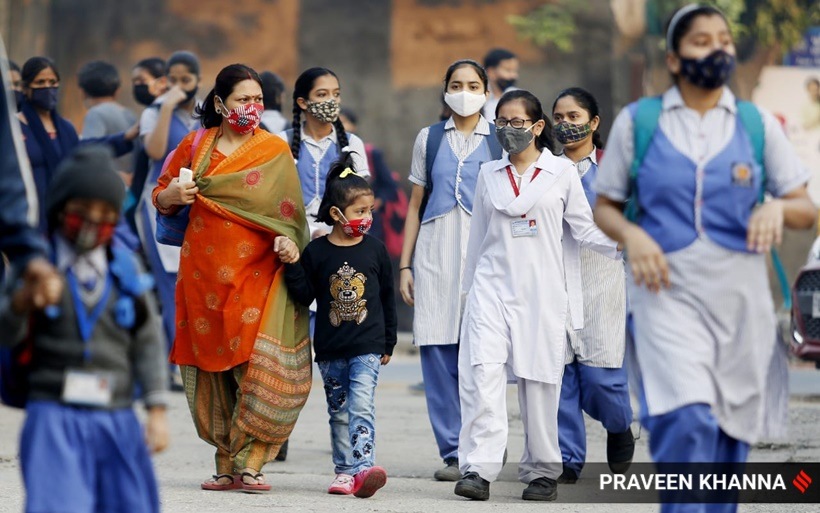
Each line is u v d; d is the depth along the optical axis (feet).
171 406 79.30
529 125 50.93
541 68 135.95
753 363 35.86
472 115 58.59
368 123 137.59
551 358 50.60
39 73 72.38
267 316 50.72
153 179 77.15
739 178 35.50
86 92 84.38
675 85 36.40
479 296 51.26
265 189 50.88
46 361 31.48
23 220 31.73
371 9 137.80
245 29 139.74
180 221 51.88
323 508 47.80
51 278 29.91
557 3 135.44
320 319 52.13
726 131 35.83
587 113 55.57
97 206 31.32
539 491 51.13
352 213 51.78
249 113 50.65
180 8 140.46
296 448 66.18
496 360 50.60
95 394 31.53
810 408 78.69
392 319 53.16
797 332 83.30
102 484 31.78
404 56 137.49
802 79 128.57
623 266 55.36
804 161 128.88
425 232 58.54
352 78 138.00
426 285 58.13
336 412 52.75
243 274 50.65
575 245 52.39
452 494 52.44
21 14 140.15
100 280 31.83
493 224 51.42
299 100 59.88
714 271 35.50
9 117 32.53
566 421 55.31
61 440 31.07
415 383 93.76
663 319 35.68
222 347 50.60
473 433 50.72
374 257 52.26
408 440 68.33
